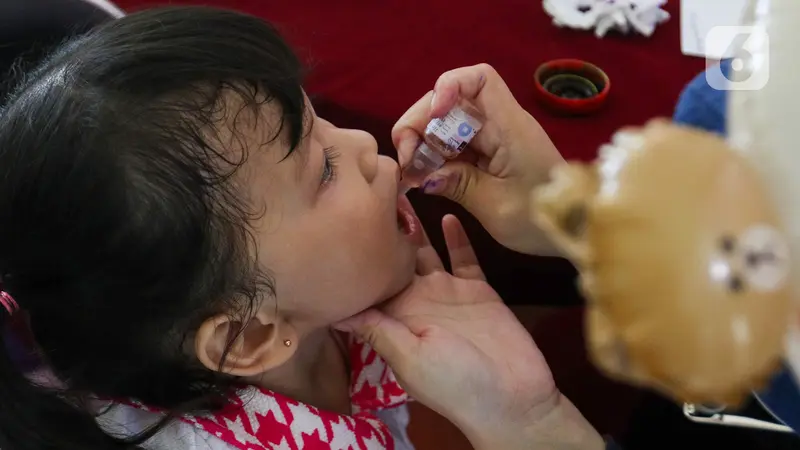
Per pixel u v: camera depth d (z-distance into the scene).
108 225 0.47
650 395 0.72
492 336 0.66
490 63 0.91
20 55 0.67
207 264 0.50
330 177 0.60
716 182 0.23
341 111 0.89
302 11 0.98
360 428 0.70
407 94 0.88
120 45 0.51
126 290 0.50
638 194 0.23
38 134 0.48
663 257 0.22
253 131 0.51
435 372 0.60
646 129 0.27
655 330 0.22
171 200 0.47
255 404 0.64
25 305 0.54
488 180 0.71
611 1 0.95
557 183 0.27
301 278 0.58
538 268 0.81
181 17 0.54
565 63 0.88
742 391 0.23
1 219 0.50
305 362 0.73
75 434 0.57
